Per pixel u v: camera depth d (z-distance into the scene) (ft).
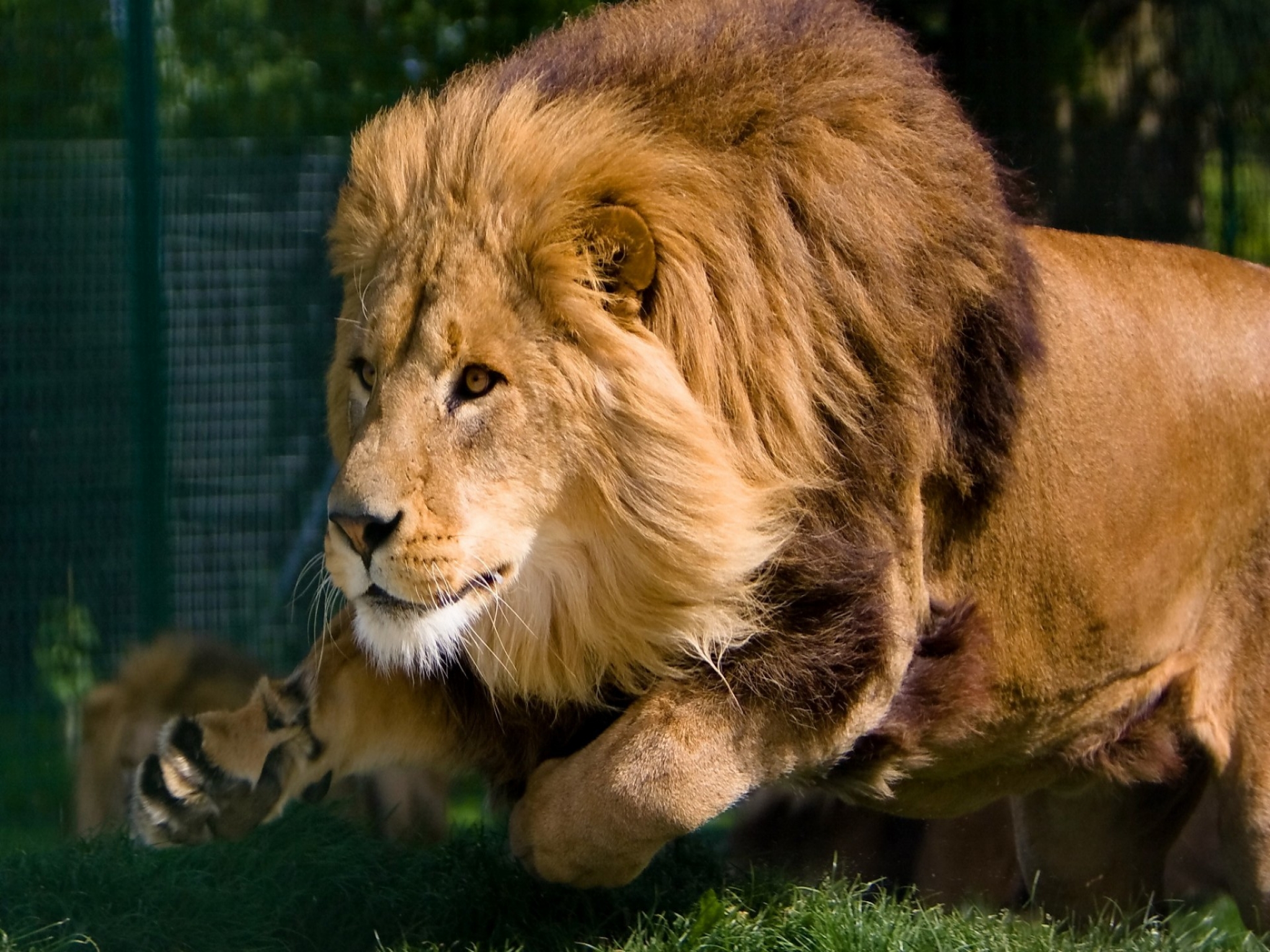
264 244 45.70
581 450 20.65
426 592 20.25
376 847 28.37
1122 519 25.96
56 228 44.27
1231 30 48.29
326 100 47.16
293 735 22.33
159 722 35.50
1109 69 47.91
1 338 44.27
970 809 27.84
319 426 46.16
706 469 20.53
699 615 21.01
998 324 23.48
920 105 23.26
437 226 21.03
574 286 20.51
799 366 21.27
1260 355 27.76
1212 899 36.11
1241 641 28.25
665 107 21.62
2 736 44.60
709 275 21.04
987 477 24.06
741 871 28.96
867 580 21.74
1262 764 27.96
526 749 23.41
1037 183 47.19
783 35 22.40
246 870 26.55
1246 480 27.76
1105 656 26.48
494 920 25.31
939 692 23.79
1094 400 25.48
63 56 44.19
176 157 45.06
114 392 44.68
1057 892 31.07
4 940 23.16
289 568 46.06
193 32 45.88
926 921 25.18
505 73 22.62
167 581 44.88
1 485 44.55
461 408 20.59
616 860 21.56
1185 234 48.49
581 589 21.30
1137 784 29.25
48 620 44.80
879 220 21.81
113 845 27.76
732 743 21.39
